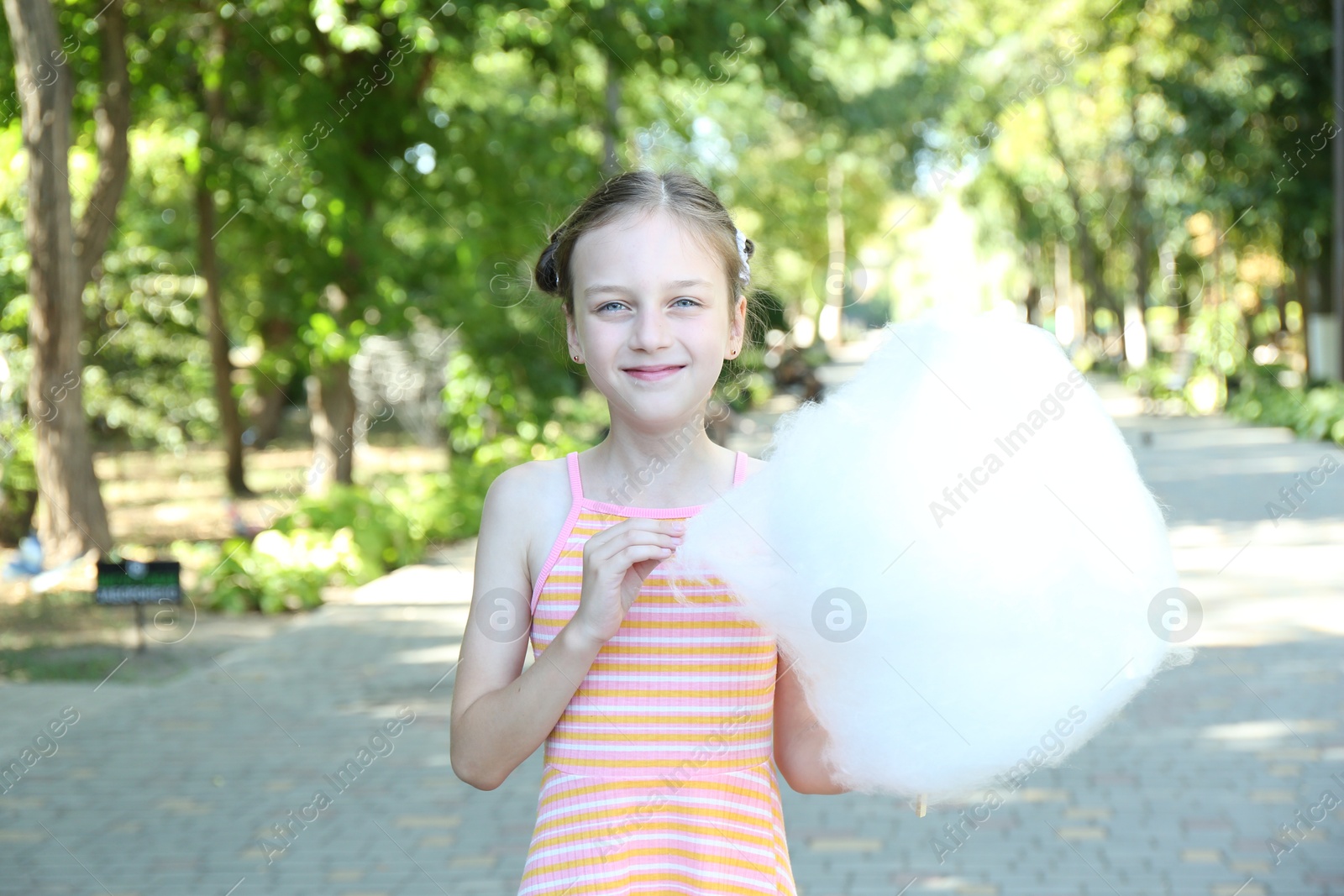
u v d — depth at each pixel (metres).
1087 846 4.70
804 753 1.80
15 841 4.93
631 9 10.61
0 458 11.91
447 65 13.70
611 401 1.71
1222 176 23.78
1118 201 36.12
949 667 1.55
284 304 12.87
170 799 5.43
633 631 1.69
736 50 11.56
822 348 43.78
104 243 11.14
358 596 10.63
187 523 14.69
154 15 11.53
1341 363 23.05
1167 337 42.25
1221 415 27.22
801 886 4.40
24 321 11.97
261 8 11.08
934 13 24.11
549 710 1.62
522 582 1.78
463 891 4.41
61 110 10.27
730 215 1.78
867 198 40.66
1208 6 22.34
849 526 1.54
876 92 26.20
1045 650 1.55
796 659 1.64
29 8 9.97
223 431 16.66
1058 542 1.54
